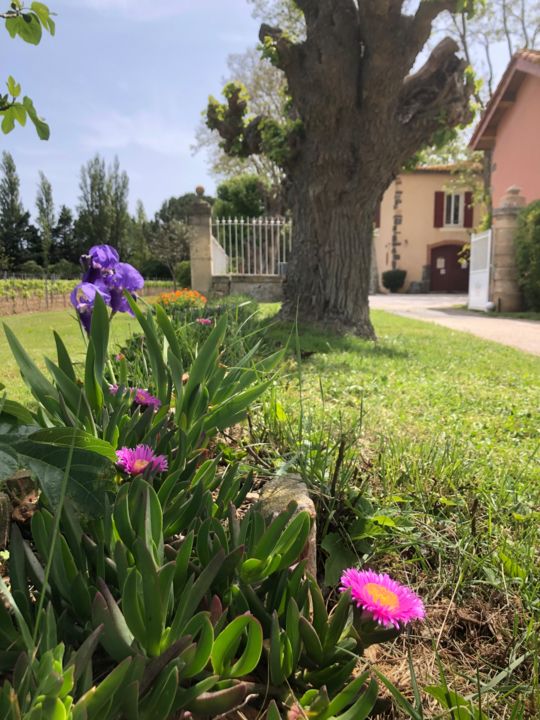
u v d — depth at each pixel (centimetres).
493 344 781
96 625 91
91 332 157
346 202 784
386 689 130
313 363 518
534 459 270
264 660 120
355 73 717
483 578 170
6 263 3734
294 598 121
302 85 749
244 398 184
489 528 184
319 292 812
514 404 399
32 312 1692
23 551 103
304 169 805
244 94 944
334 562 170
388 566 178
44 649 85
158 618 93
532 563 169
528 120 1565
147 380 260
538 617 152
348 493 195
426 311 1591
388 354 637
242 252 1434
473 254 1680
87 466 111
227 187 2958
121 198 4653
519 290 1471
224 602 120
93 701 79
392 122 740
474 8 673
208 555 121
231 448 230
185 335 351
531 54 1445
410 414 351
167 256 2539
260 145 891
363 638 113
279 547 119
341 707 104
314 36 715
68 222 4612
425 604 161
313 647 113
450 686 132
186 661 93
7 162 4319
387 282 3108
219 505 151
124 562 100
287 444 232
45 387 152
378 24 665
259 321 742
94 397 158
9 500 153
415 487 213
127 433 152
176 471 138
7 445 106
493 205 1828
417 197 3091
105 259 181
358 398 381
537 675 128
